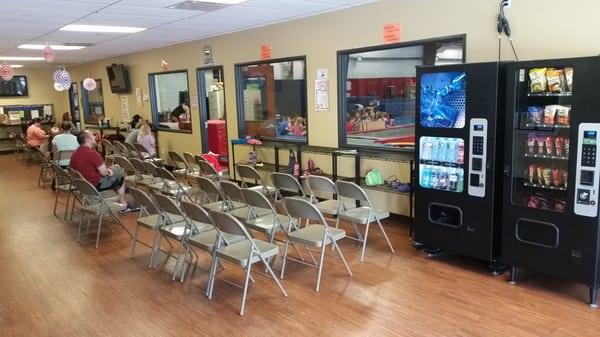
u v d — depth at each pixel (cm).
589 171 311
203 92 842
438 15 457
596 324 299
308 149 605
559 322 303
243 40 713
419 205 419
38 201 718
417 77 401
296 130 674
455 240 396
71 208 661
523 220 349
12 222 597
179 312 337
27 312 347
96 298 366
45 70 1433
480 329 298
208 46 791
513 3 401
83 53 998
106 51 971
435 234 410
